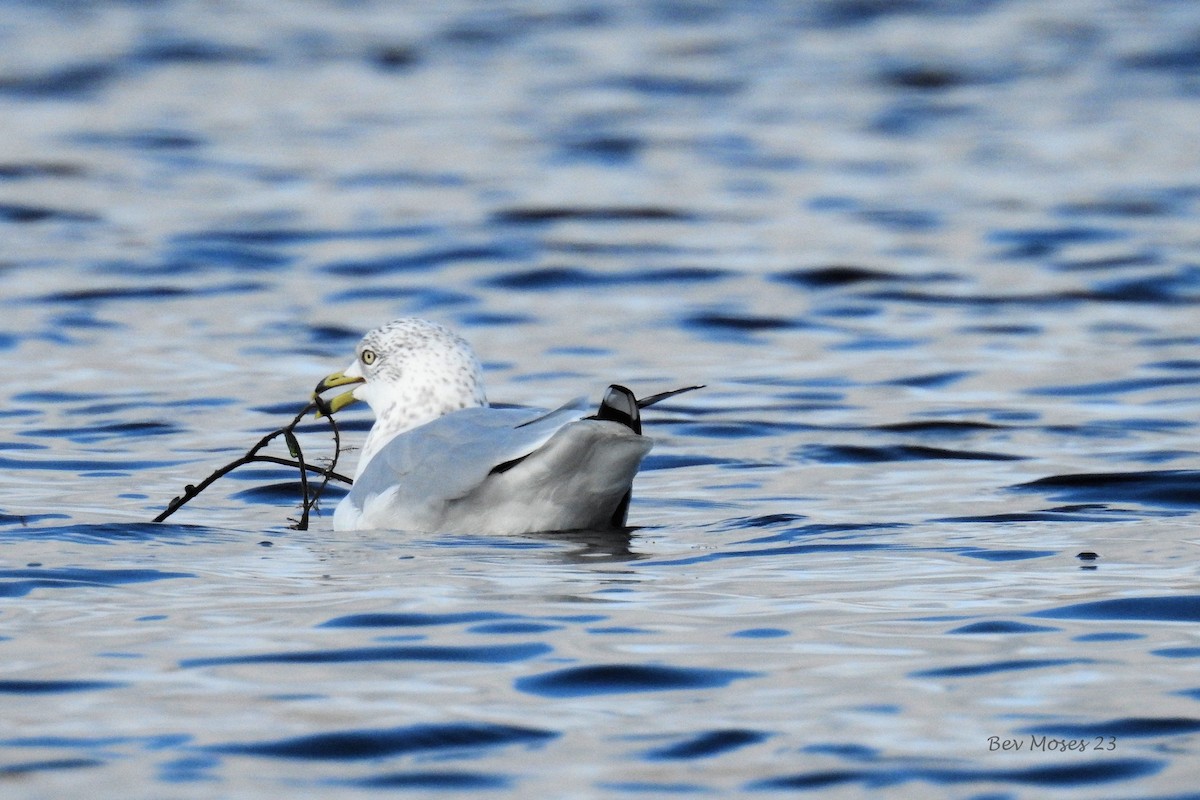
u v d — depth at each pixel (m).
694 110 44.84
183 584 11.96
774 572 12.30
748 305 25.70
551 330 24.20
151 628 10.74
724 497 15.38
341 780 8.17
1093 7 62.31
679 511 14.77
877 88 48.03
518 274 27.86
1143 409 19.12
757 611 11.11
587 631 10.62
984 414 18.98
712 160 38.62
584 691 9.45
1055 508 14.54
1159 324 24.09
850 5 63.00
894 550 13.05
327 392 20.39
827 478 16.16
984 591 11.63
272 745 8.62
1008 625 10.75
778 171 37.50
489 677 9.70
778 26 58.81
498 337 23.80
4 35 54.47
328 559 12.79
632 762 8.38
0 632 10.66
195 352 22.61
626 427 13.07
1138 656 10.03
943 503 14.92
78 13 59.28
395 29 57.62
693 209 33.41
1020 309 25.28
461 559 12.69
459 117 43.75
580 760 8.41
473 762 8.41
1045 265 28.38
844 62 52.03
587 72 50.28
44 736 8.73
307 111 44.41
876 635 10.53
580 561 12.66
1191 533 13.41
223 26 57.59
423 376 15.64
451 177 36.56
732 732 8.79
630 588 11.77
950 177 36.75
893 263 28.55
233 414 19.44
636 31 57.59
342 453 17.75
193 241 30.12
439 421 14.37
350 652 10.17
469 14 61.03
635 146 40.19
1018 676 9.66
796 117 44.00
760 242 30.42
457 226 31.59
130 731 8.80
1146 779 8.09
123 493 15.66
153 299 25.92
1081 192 34.78
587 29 57.91
